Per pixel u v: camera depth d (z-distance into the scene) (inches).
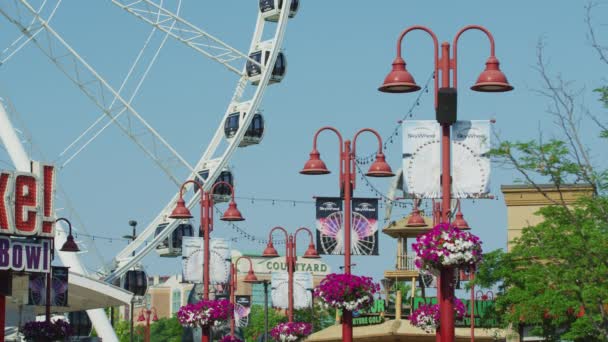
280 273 2834.6
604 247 1353.3
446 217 1224.2
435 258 1220.5
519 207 2571.4
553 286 1700.3
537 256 1643.7
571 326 1846.7
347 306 1640.0
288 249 2790.4
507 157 1211.9
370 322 3208.7
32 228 1892.2
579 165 1199.6
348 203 1665.8
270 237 2847.0
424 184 1232.2
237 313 3472.0
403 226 3250.5
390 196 3221.0
